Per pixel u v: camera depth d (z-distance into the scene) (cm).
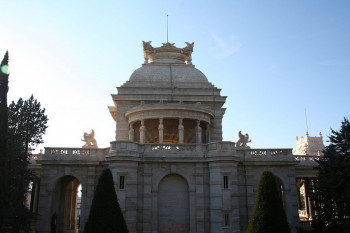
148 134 4859
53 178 3969
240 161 3966
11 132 3612
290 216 3909
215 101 5184
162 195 3556
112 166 3481
